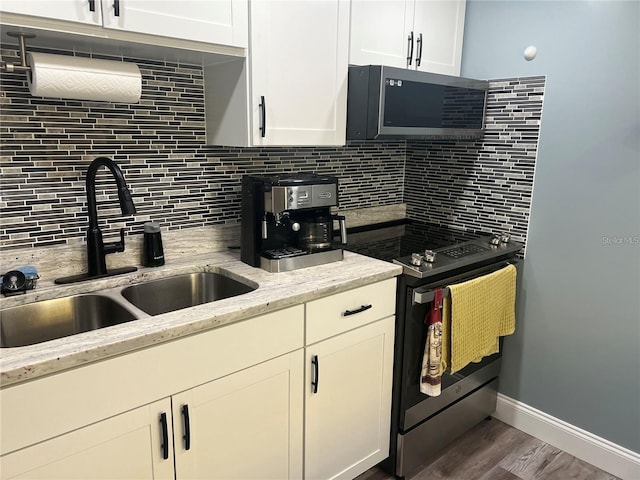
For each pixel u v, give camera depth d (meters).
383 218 2.59
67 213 1.57
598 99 1.88
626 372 1.97
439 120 2.02
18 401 1.01
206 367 1.31
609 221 1.92
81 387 1.10
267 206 1.66
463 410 2.18
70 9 1.21
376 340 1.80
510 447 2.22
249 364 1.41
